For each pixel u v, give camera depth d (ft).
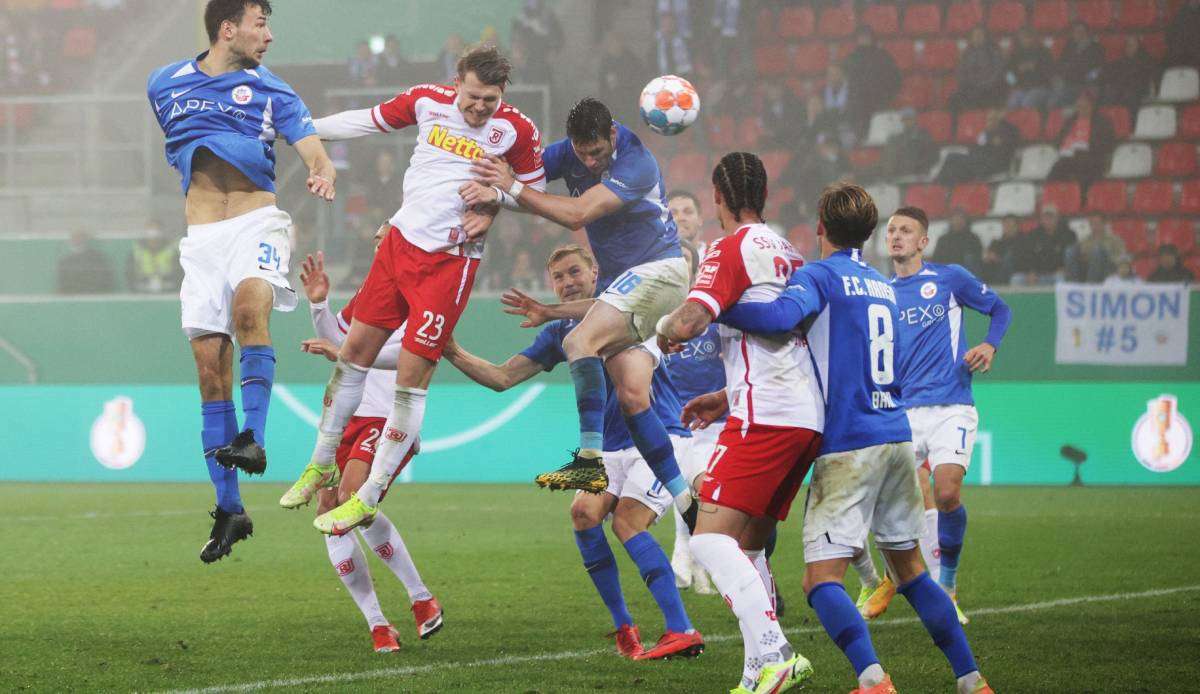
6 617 51.24
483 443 125.39
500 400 125.59
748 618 33.76
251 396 39.93
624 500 44.70
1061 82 149.18
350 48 165.68
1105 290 118.52
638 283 44.83
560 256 48.42
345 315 48.26
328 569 66.49
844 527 33.35
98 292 141.79
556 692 37.04
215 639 46.34
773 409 33.63
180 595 57.36
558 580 62.08
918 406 55.26
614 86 154.51
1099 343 118.52
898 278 57.11
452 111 41.45
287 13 165.58
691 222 64.13
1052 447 117.91
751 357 34.01
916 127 147.23
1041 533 79.87
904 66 158.71
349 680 38.75
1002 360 120.26
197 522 89.56
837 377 33.58
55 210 160.97
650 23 167.12
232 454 38.37
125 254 145.07
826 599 33.22
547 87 151.02
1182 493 108.27
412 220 41.16
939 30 159.22
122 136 168.66
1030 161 146.20
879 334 34.01
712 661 42.22
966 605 53.36
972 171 145.48
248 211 41.11
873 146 150.41
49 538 80.18
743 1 160.25
